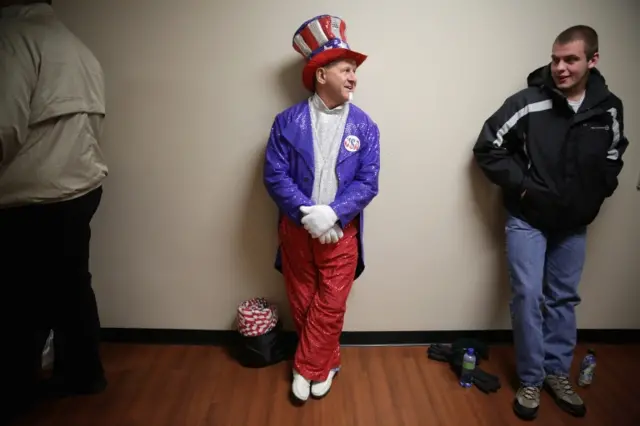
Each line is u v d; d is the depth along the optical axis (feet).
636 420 5.60
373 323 6.95
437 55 5.90
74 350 5.55
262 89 5.99
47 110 4.46
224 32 5.79
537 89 5.48
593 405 5.85
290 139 5.34
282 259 5.98
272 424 5.41
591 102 5.19
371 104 6.07
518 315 5.72
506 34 5.86
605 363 6.70
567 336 6.00
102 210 6.45
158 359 6.59
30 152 4.56
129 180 6.33
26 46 4.33
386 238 6.59
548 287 6.10
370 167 5.47
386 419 5.53
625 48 5.98
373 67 5.92
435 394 5.98
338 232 5.28
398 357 6.74
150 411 5.56
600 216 6.64
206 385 6.05
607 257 6.82
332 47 5.08
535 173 5.43
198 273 6.72
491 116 5.72
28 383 5.74
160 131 6.14
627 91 6.14
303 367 5.74
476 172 6.33
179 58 5.88
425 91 6.03
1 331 5.38
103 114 5.12
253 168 6.28
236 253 6.63
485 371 6.44
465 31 5.83
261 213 6.45
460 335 7.04
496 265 6.71
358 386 6.09
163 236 6.56
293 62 5.88
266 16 5.74
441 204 6.47
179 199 6.41
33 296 5.34
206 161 6.26
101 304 6.84
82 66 4.72
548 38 5.90
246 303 6.62
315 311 5.69
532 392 5.68
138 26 5.78
